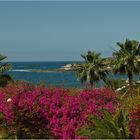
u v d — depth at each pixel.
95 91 16.12
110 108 13.74
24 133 13.93
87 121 12.59
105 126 11.04
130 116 11.80
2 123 14.38
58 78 143.50
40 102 14.46
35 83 20.28
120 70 65.44
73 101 14.33
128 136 10.98
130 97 14.16
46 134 13.66
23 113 13.98
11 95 16.97
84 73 68.88
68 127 12.42
